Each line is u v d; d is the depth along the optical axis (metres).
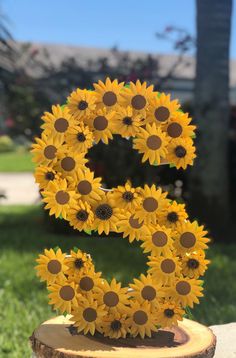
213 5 2.84
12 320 1.66
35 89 3.36
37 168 0.84
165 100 0.84
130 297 0.85
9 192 5.44
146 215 0.83
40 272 0.84
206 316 1.71
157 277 0.83
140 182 3.03
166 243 0.83
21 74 3.29
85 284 0.84
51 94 3.38
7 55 3.10
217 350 1.03
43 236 2.96
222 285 2.05
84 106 0.84
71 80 3.31
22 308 1.77
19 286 1.99
